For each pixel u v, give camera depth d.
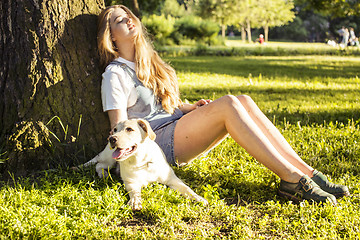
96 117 3.53
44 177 3.19
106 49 3.33
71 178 3.12
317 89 8.54
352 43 30.59
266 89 8.52
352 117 5.50
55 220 2.42
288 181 2.87
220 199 2.99
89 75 3.48
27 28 3.26
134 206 2.72
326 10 22.09
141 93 3.29
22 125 3.26
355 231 2.44
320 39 55.59
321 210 2.64
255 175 3.30
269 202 2.81
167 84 3.43
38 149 3.28
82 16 3.46
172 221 2.56
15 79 3.30
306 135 4.56
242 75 11.46
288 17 50.19
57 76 3.33
